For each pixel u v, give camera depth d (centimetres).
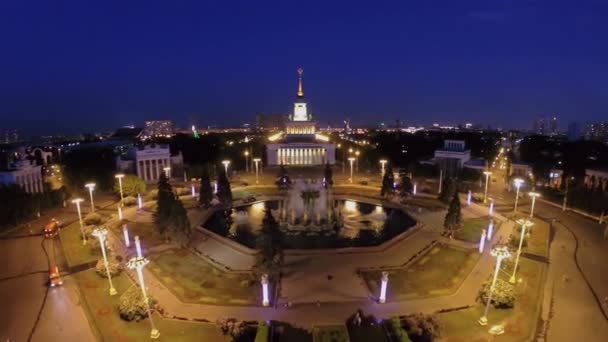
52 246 7050
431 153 19600
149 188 12262
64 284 5547
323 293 5178
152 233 7688
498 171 15000
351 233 7975
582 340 4206
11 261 6394
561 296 5153
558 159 14500
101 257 6444
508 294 4788
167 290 5297
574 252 6706
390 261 6238
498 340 4169
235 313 4703
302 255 6475
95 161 14838
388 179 10538
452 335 4253
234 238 7706
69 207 9794
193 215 9088
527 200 10412
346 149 19038
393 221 8800
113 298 5116
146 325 4472
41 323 4578
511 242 7038
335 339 4044
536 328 4406
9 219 8038
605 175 10719
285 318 4597
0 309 4900
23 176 10325
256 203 10612
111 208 9706
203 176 9600
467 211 9262
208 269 5988
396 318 4312
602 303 4972
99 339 4219
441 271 5856
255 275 5544
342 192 11519
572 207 9375
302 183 10406
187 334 4294
